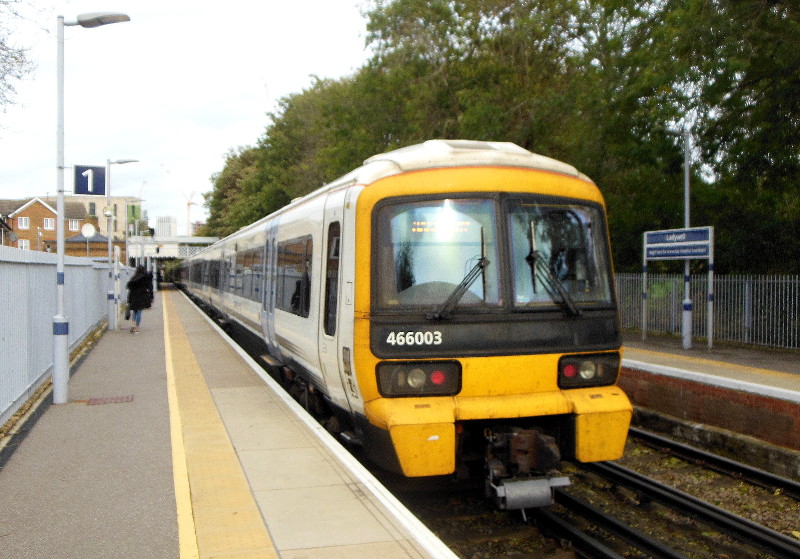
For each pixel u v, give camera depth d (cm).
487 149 678
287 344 987
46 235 8256
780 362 1310
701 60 1547
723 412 929
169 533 496
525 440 599
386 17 2436
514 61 2388
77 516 533
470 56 2402
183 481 607
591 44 2164
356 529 493
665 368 1048
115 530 504
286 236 1031
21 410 920
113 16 1007
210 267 2848
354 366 617
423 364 602
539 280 636
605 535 646
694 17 1516
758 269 2002
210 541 476
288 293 981
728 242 2012
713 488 785
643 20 1752
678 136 1723
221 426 813
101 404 954
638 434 992
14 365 902
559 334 633
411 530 491
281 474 623
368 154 2662
